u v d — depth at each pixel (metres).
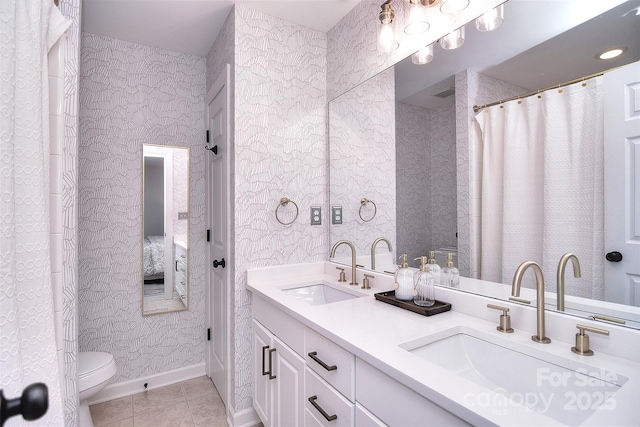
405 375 0.75
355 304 1.35
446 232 1.37
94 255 2.05
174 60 2.31
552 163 1.01
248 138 1.80
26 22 0.86
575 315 0.93
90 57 2.05
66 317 1.23
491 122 1.19
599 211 0.90
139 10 1.82
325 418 1.07
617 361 0.81
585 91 0.93
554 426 0.56
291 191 1.94
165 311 2.26
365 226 1.79
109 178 2.10
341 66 1.95
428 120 1.43
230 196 1.82
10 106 0.78
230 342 1.83
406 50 1.53
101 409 1.94
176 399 2.06
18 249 0.85
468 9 1.25
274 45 1.89
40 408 0.44
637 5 0.83
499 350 0.97
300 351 1.27
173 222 2.30
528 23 1.07
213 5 1.78
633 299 0.84
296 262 1.95
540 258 1.04
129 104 2.17
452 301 1.26
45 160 0.98
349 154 1.89
